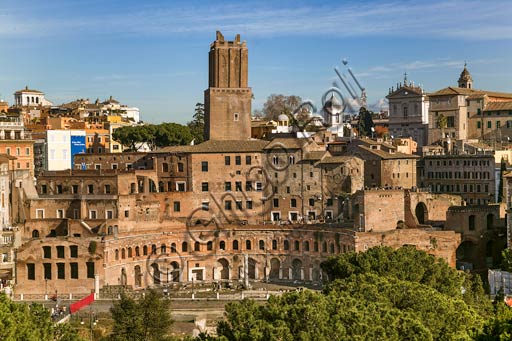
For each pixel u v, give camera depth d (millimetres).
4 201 190750
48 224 191375
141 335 128625
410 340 92875
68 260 181250
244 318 98562
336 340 89750
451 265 187125
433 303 107938
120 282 189625
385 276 134750
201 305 166000
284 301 101875
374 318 94125
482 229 195125
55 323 123375
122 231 196000
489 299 146500
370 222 189125
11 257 183250
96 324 146125
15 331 97750
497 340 94000
